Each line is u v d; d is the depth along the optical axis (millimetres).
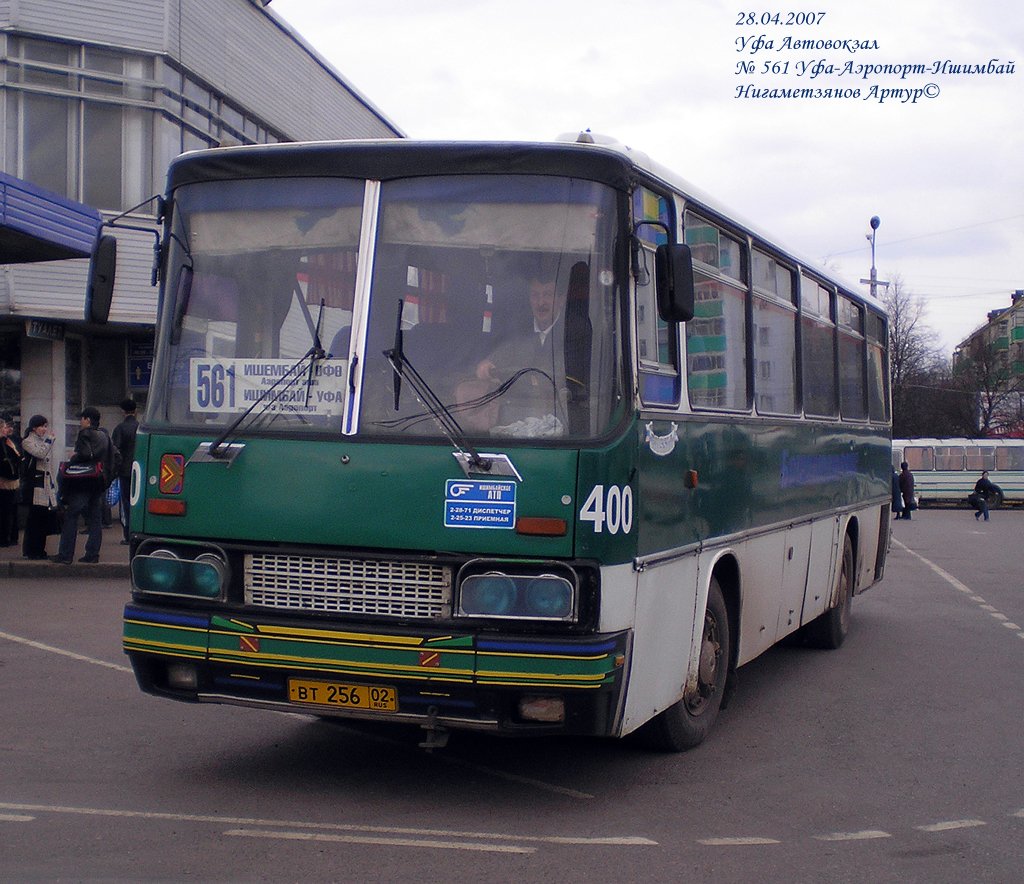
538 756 7359
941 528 37938
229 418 6215
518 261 6039
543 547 5699
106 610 12766
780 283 9461
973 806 6602
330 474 5938
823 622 11883
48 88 20406
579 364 5910
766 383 8891
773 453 8992
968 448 57469
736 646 8117
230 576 6102
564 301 5973
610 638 5773
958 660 11539
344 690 5891
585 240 6027
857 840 5902
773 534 9008
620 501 5871
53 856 5215
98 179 20906
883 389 14305
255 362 6211
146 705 8438
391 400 5969
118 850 5316
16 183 15656
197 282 6434
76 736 7535
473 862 5281
